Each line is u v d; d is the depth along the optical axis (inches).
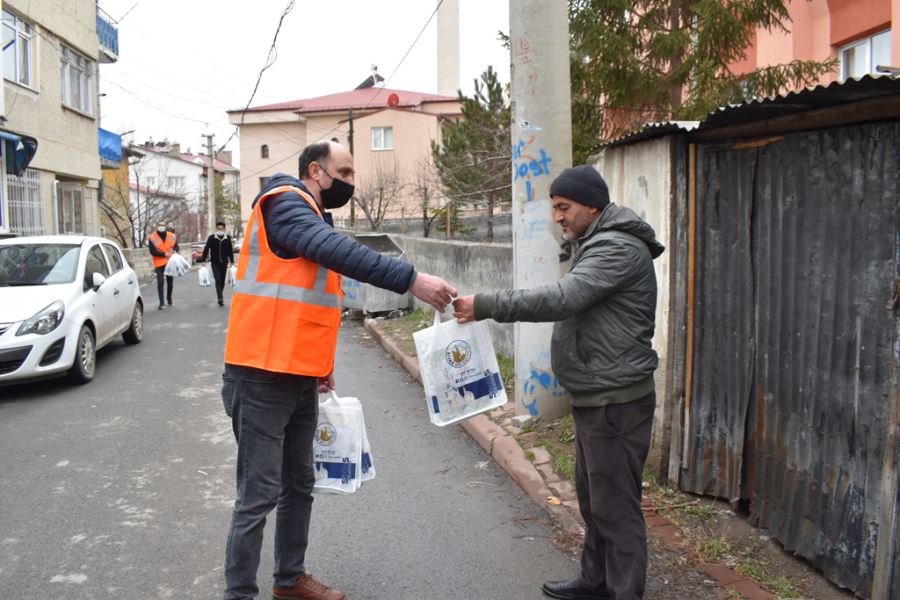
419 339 124.7
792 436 140.9
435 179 1063.6
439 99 1568.7
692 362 166.4
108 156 878.4
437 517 171.6
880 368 121.0
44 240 359.3
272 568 146.7
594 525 126.5
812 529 135.5
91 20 788.0
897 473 116.0
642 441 117.3
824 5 381.7
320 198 129.0
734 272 155.3
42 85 666.2
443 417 124.6
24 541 159.9
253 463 118.1
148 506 180.1
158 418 263.1
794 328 139.8
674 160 165.8
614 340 114.0
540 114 214.1
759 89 318.3
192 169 2373.3
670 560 140.7
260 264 117.0
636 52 333.4
